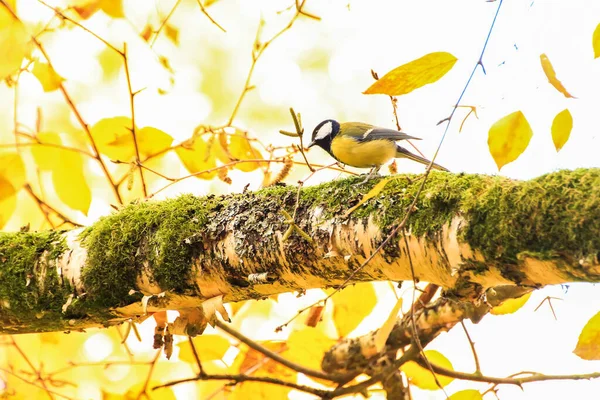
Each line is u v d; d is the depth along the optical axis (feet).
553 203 13.46
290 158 23.84
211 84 40.11
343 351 25.95
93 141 23.93
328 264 16.84
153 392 24.94
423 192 15.61
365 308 23.54
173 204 18.72
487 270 14.74
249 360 25.41
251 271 17.62
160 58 29.25
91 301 18.80
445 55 13.74
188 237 17.89
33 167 33.27
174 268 18.02
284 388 24.48
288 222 16.35
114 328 30.53
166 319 21.33
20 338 30.25
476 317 23.20
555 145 16.06
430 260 15.42
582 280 13.58
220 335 24.84
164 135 24.30
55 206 33.40
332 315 23.77
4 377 27.43
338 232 16.44
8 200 22.16
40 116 24.32
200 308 19.43
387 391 25.14
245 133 25.21
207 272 17.90
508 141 15.81
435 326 24.17
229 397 24.49
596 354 16.44
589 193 13.23
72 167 23.22
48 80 24.18
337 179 17.51
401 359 23.80
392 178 16.56
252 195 18.22
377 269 16.46
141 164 22.68
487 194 14.52
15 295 19.02
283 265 17.25
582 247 13.04
